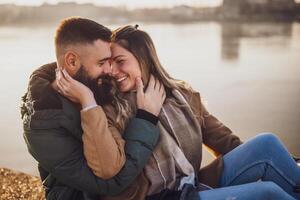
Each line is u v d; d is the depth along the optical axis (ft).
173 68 105.50
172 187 8.64
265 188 8.15
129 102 8.80
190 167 8.89
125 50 8.88
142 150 8.31
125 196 8.46
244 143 9.42
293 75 88.48
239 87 73.67
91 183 8.13
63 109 8.09
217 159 9.53
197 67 106.93
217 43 193.88
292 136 38.73
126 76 8.87
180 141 8.98
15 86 76.38
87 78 8.29
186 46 175.01
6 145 36.19
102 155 7.94
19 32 318.65
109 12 316.81
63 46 8.21
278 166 9.02
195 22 539.29
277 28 362.33
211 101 60.54
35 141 8.02
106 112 8.52
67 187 8.54
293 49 155.74
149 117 8.57
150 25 432.25
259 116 49.16
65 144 8.05
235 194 8.25
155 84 9.02
